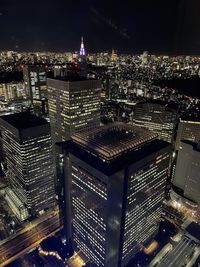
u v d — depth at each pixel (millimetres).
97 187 124062
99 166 121562
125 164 123000
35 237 188500
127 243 154000
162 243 180375
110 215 125875
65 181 158250
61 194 173125
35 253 178125
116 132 152750
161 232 189375
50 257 172000
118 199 127000
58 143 156250
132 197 136500
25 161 189250
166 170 160375
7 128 199250
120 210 133125
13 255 173250
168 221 199625
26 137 183250
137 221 153000
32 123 193625
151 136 147875
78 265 166000
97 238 141625
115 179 117500
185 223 196375
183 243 173875
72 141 152750
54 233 192250
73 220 165625
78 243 169375
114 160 126438
